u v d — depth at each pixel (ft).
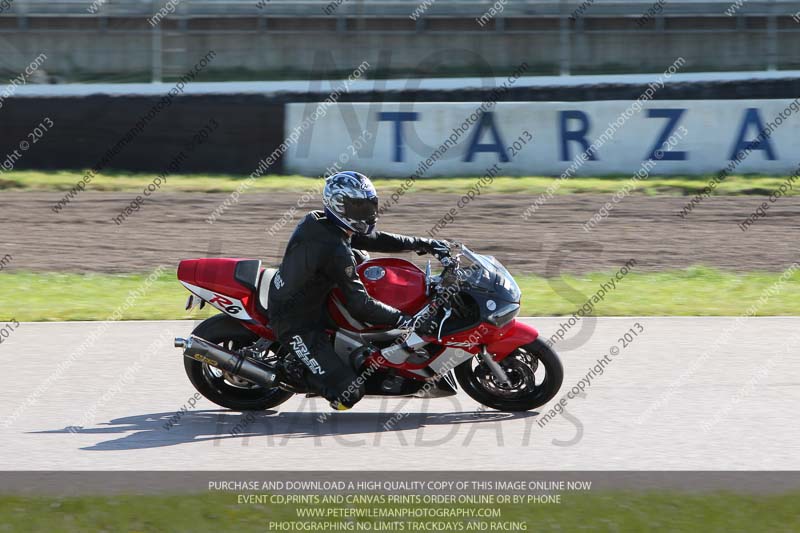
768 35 236.22
